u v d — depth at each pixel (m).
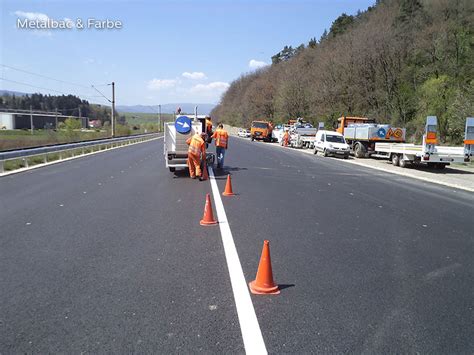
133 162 20.86
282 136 44.28
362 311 4.21
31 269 5.32
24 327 3.81
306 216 8.70
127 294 4.55
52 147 21.31
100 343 3.53
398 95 47.16
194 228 7.49
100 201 10.05
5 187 12.26
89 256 5.86
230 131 109.56
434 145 19.53
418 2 56.66
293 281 4.99
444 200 11.34
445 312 4.23
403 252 6.28
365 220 8.46
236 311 4.15
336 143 28.12
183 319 3.97
